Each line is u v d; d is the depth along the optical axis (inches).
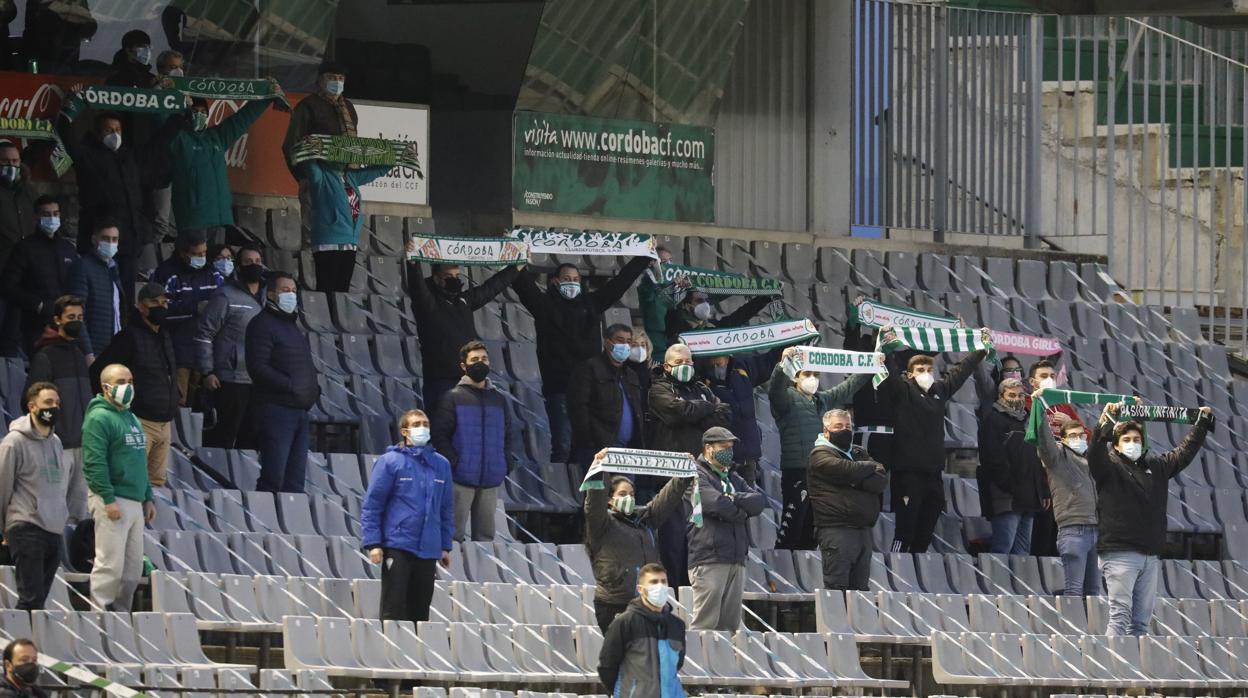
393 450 2011.6
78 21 2847.0
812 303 3316.9
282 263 2933.1
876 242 3602.4
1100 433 2461.9
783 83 3595.0
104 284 2372.0
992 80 3693.4
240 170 3004.4
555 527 2677.2
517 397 2918.3
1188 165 3777.1
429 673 1959.9
